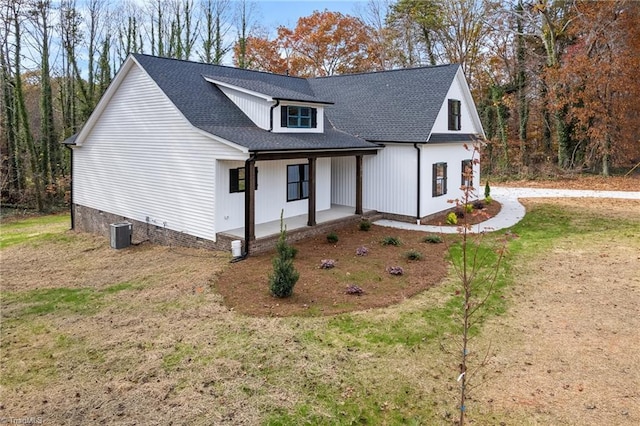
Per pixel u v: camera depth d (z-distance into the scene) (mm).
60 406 5980
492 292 9891
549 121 34188
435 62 39406
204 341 7711
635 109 28094
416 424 5535
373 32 41219
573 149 30859
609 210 19141
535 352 7254
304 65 41438
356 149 16438
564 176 30125
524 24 32188
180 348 7488
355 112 19781
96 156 18391
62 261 14414
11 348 7789
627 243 13742
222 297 9812
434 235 15078
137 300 9945
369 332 7980
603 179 28375
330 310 8938
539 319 8484
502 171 32594
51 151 29109
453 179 19750
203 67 17438
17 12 27062
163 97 14648
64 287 11352
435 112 17641
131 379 6590
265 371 6715
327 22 40156
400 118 18266
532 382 6414
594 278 10680
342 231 15906
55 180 28844
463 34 35969
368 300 9445
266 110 14945
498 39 34062
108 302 9938
